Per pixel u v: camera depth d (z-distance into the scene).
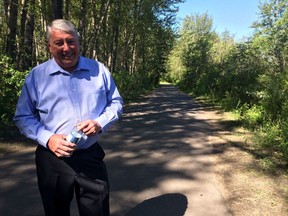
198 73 35.66
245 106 11.55
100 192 2.61
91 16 19.67
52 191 2.62
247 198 4.48
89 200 2.62
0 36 15.50
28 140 7.11
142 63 40.56
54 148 2.37
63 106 2.51
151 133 8.54
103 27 22.80
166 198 4.44
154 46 44.72
